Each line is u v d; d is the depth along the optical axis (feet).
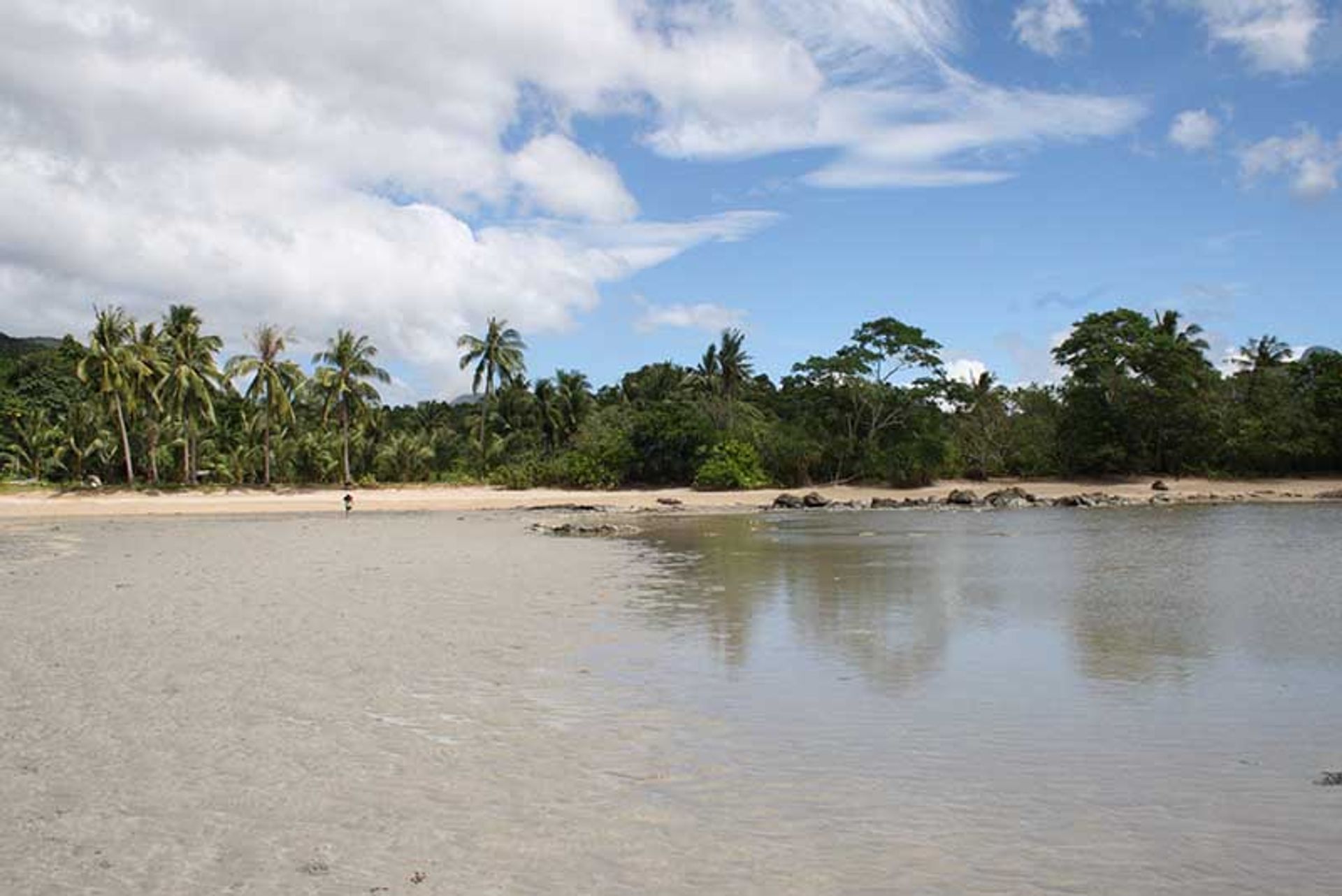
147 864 21.54
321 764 28.63
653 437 238.27
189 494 207.62
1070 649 45.52
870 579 73.72
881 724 32.96
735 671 41.11
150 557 93.97
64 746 30.30
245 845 22.61
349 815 24.52
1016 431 255.29
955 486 240.12
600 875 20.94
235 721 33.14
